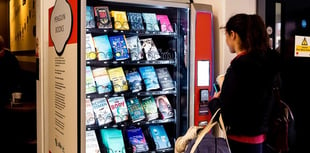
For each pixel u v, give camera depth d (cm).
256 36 202
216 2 277
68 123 219
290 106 301
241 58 199
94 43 249
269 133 219
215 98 219
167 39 284
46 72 275
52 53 255
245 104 200
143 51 267
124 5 258
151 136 278
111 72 260
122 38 262
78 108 201
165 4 250
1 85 465
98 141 268
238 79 197
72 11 206
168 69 290
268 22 283
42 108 278
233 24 209
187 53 260
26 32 516
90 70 249
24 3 527
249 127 205
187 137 218
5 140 424
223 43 270
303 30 298
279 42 289
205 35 260
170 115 276
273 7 284
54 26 247
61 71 232
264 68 196
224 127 200
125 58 257
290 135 282
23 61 561
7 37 769
